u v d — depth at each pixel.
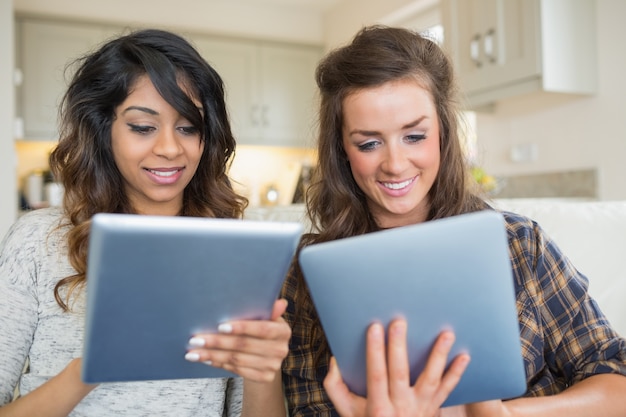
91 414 0.90
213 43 4.02
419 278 0.59
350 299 0.60
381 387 0.62
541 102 2.82
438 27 3.51
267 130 4.17
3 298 0.90
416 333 0.62
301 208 1.65
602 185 2.55
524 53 2.51
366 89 0.92
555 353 0.98
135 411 0.92
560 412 0.82
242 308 0.63
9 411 0.78
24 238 0.95
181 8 3.99
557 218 1.35
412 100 0.91
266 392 0.96
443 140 1.04
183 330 0.63
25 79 3.54
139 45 0.94
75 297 0.93
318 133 1.13
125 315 0.59
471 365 0.65
